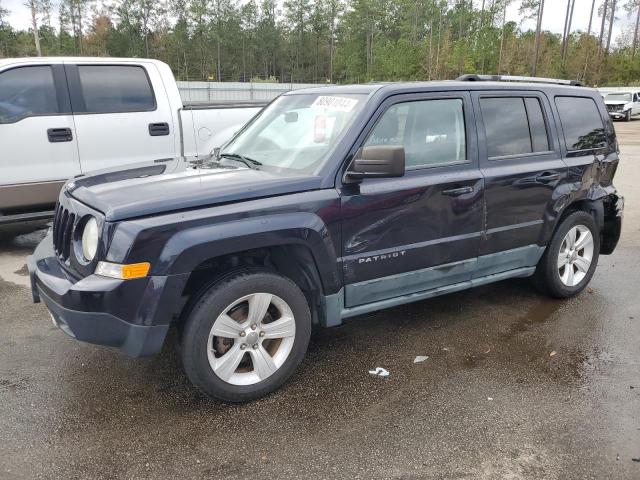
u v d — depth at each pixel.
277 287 3.23
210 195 3.03
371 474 2.66
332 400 3.31
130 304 2.86
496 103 4.22
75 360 3.77
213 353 3.15
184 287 3.11
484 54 41.50
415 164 3.77
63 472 2.65
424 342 4.11
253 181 3.22
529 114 4.43
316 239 3.27
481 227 4.07
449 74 41.78
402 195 3.60
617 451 2.83
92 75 6.60
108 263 2.86
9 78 6.11
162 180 3.31
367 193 3.46
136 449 2.83
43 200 6.34
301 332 3.39
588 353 3.94
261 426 3.04
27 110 6.19
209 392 3.15
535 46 46.59
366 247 3.53
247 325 3.21
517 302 4.93
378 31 75.00
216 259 3.24
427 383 3.52
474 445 2.89
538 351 3.97
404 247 3.70
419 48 45.94
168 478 2.62
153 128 6.92
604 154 5.07
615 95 35.94
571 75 53.16
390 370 3.69
